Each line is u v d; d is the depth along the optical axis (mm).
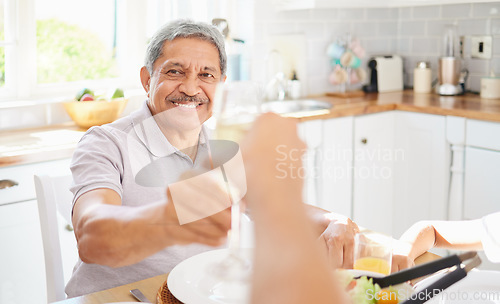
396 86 3549
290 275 228
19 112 2561
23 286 2178
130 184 1291
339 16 3445
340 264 1041
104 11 3039
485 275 1042
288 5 3121
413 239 1270
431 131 2816
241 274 915
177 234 526
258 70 3166
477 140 2615
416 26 3568
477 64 3287
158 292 992
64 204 1507
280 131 277
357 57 3363
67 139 2328
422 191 2896
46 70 3033
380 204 2961
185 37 1373
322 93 3439
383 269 944
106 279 1311
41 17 2930
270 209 249
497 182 2559
